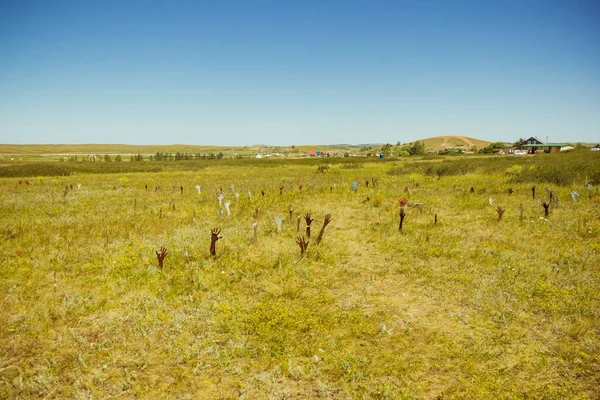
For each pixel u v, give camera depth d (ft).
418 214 40.98
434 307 18.57
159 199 55.36
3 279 21.31
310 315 17.65
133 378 13.19
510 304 18.51
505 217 37.29
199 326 16.58
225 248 27.76
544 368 13.47
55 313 17.46
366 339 15.69
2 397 11.98
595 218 35.01
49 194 61.11
